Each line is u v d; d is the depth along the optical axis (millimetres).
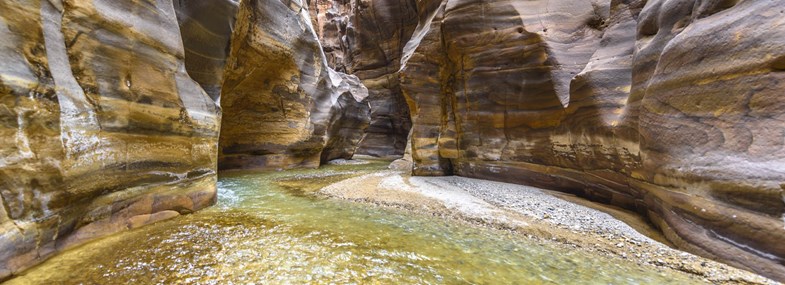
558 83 11258
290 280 4570
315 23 47469
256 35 15164
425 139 16500
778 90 4668
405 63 17078
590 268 5215
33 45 4691
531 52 12086
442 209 8930
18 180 4430
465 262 5406
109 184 6051
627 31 9422
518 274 4977
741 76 5078
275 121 19484
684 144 5941
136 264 4914
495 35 13148
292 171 19422
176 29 7863
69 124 5180
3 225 4246
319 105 21797
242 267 4953
